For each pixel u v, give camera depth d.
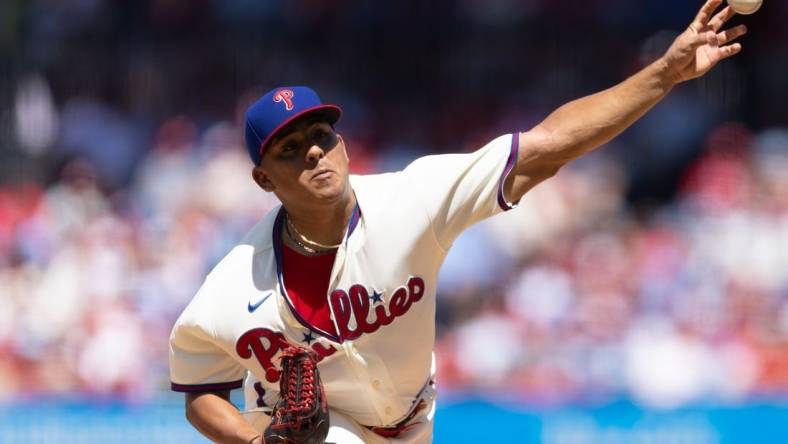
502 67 46.84
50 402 31.50
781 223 40.81
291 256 14.43
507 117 46.00
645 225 40.81
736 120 44.97
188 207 40.94
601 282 38.19
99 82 45.44
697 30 13.21
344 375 14.71
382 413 15.20
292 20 47.31
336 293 14.21
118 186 43.00
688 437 30.70
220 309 14.51
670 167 43.66
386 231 14.06
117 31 46.38
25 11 46.09
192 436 30.91
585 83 46.66
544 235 39.81
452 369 36.00
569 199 41.12
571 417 30.56
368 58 46.81
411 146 45.28
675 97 45.03
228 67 46.12
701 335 37.00
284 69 46.38
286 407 13.57
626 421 30.69
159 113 45.06
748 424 30.77
